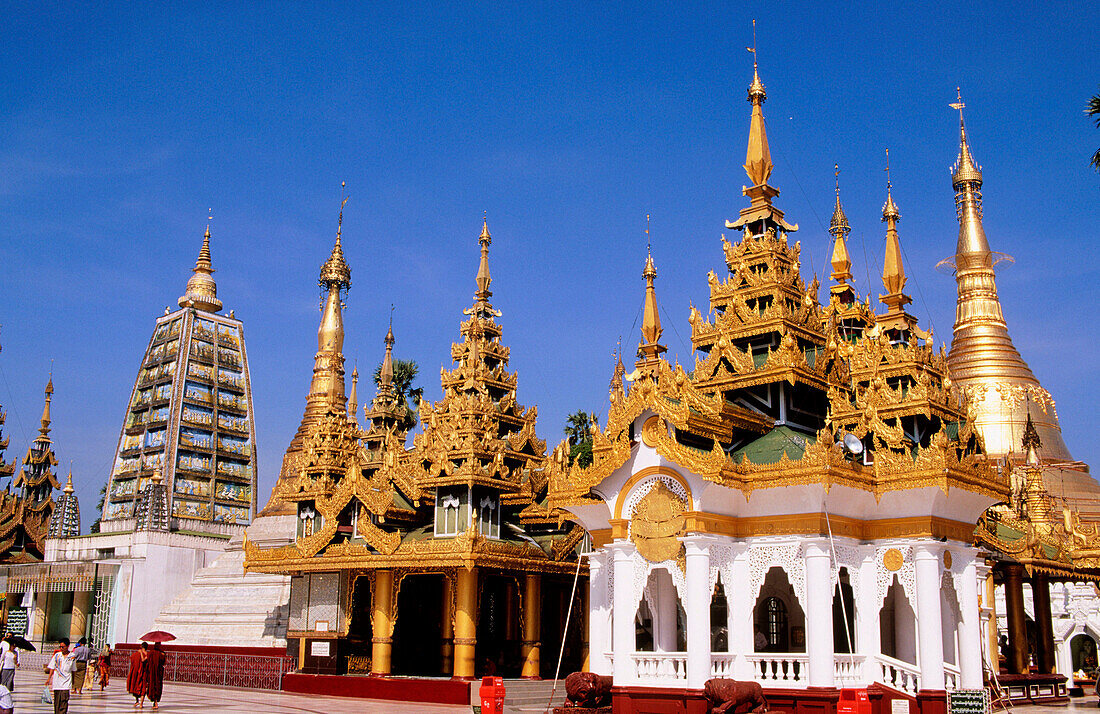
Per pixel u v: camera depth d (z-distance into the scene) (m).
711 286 42.62
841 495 34.28
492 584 56.62
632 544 35.03
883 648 39.22
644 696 33.69
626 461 35.25
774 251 41.00
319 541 53.47
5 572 87.81
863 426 37.88
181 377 107.56
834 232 53.94
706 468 32.91
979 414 94.88
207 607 74.31
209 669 59.84
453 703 45.53
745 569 34.41
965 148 108.44
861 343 45.69
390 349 68.31
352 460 57.03
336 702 46.31
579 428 82.44
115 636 76.69
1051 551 52.34
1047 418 95.81
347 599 53.75
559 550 51.16
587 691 35.31
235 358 113.31
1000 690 43.97
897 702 32.81
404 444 64.81
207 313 112.94
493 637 55.81
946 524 35.91
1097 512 87.50
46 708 41.19
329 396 90.81
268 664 55.72
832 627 33.12
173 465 104.31
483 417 51.69
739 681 31.56
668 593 37.72
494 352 54.59
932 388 39.78
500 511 52.03
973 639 35.97
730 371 40.03
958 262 105.62
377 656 50.84
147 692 42.12
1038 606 53.97
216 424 108.75
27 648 38.66
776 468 33.75
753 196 42.94
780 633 39.28
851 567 35.09
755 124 43.50
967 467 35.56
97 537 85.12
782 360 38.47
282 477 86.12
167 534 80.19
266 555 55.34
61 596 90.81
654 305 65.00
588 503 37.81
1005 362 98.69
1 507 107.44
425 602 58.28
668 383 35.03
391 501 52.78
